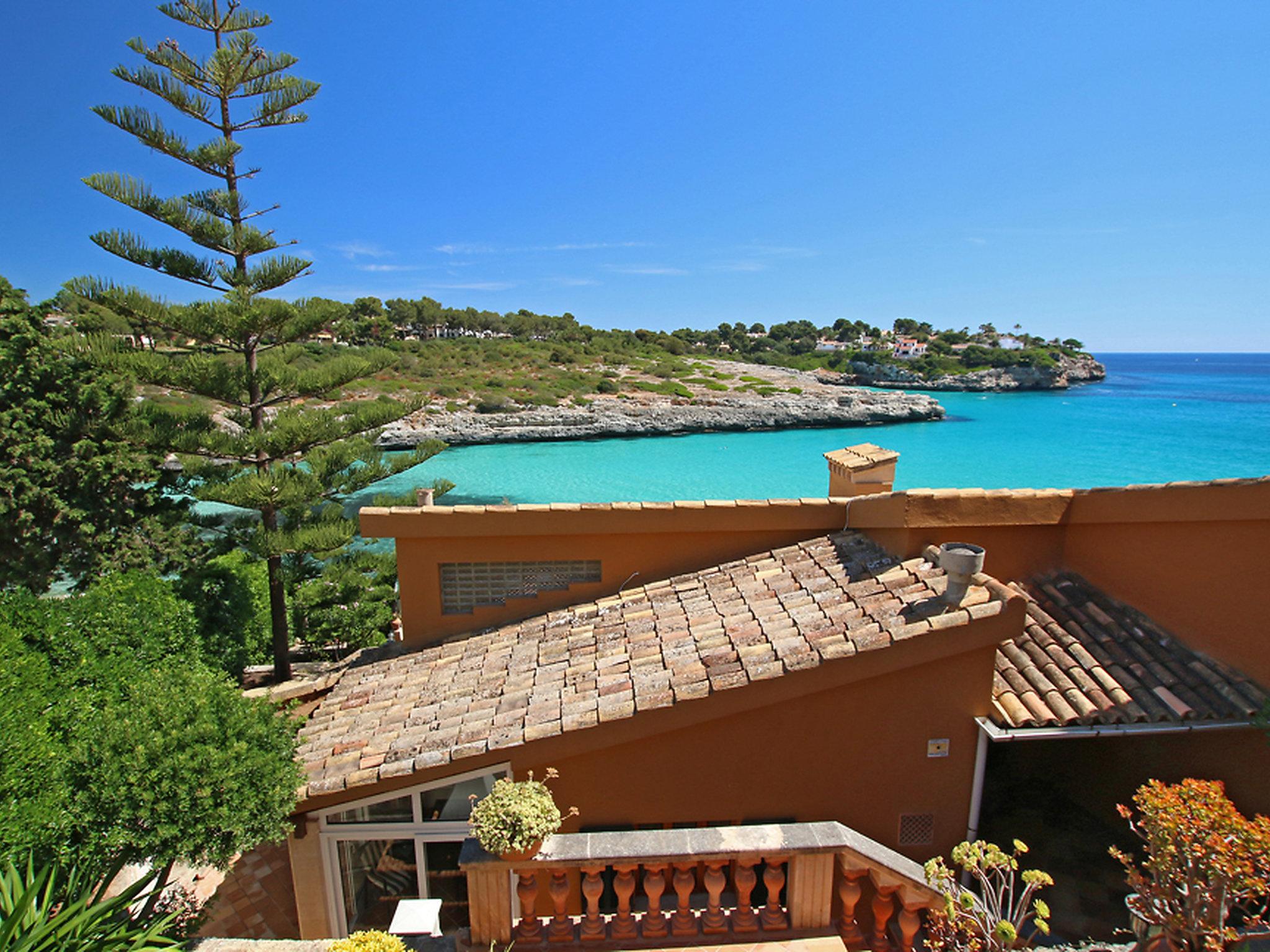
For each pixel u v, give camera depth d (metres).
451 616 6.85
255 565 12.12
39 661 6.16
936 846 4.76
